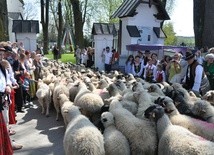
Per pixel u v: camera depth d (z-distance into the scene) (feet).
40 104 33.27
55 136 24.26
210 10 63.21
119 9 74.54
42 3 129.49
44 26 130.62
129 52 63.98
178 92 23.13
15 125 27.43
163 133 15.94
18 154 20.66
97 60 70.85
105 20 175.42
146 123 17.28
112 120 18.30
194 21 70.54
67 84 33.76
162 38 69.77
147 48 58.08
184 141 14.39
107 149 15.83
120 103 21.90
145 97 22.06
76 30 97.45
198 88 26.04
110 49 69.46
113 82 31.53
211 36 63.67
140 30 68.33
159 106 17.66
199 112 19.95
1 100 17.84
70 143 16.05
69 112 21.09
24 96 34.40
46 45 132.46
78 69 53.57
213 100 23.61
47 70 47.19
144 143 16.15
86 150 15.10
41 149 21.53
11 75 24.03
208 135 16.66
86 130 16.28
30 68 37.17
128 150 16.03
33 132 25.36
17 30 98.53
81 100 23.21
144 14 68.13
